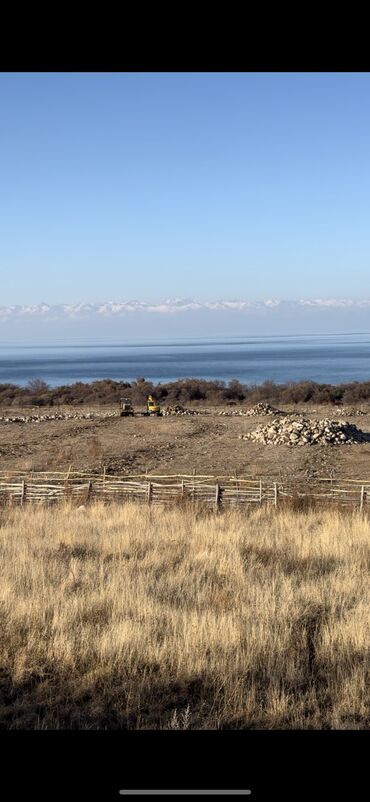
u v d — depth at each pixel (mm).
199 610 8875
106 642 7672
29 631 8195
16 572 10680
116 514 17000
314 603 9258
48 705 6641
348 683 6891
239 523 15703
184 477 22891
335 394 64125
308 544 13172
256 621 8406
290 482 24141
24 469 27547
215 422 46719
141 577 10375
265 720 6371
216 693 6711
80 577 10500
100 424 46000
